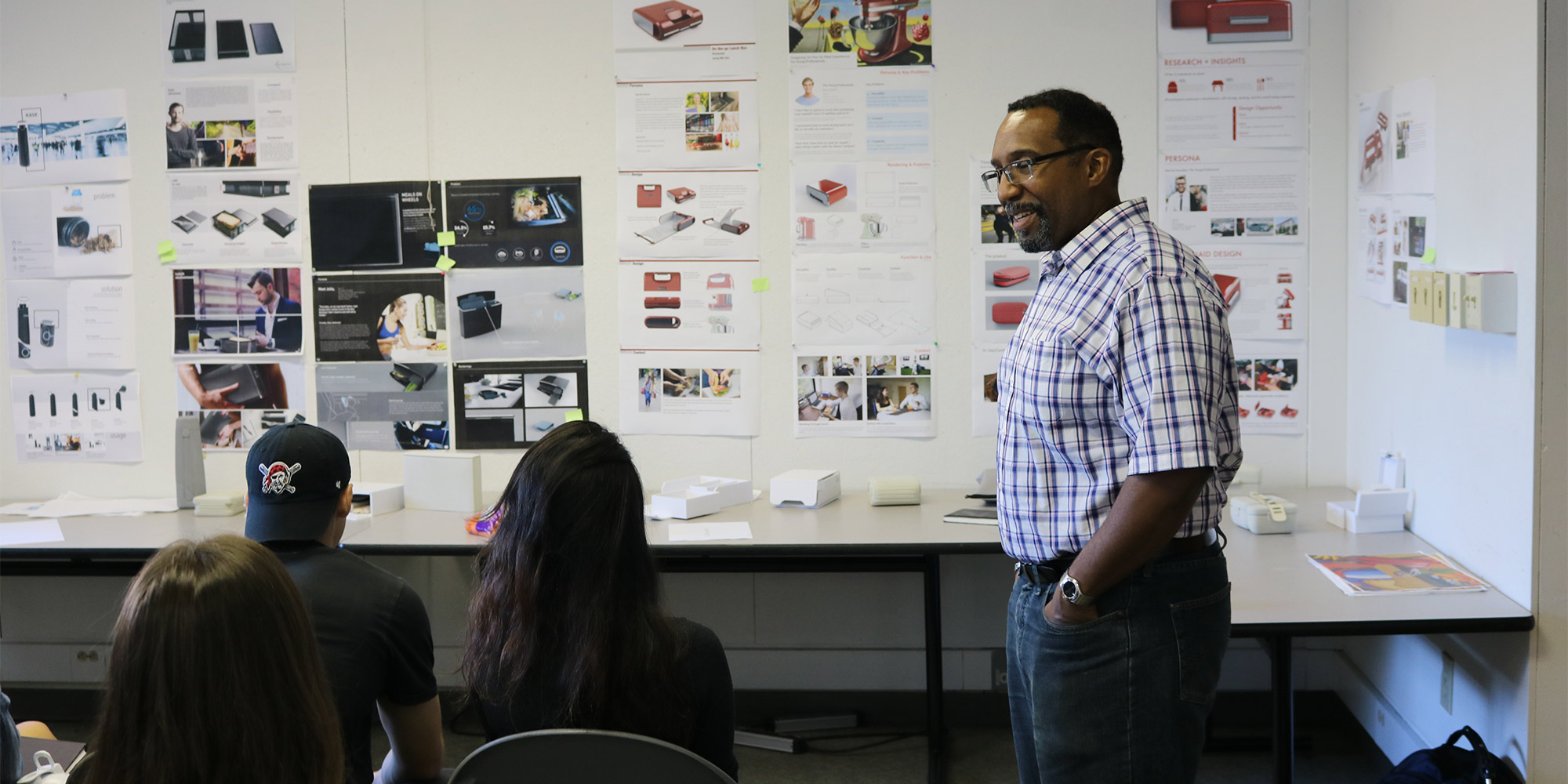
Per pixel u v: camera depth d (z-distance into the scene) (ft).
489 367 11.49
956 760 10.51
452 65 11.23
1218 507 5.54
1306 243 10.75
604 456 4.49
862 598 11.41
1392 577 7.95
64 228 11.72
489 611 4.52
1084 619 5.42
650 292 11.28
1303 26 10.59
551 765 3.86
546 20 11.12
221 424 11.75
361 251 11.46
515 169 11.27
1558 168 6.97
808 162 11.04
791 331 11.23
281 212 11.50
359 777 5.54
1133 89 10.75
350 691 5.36
